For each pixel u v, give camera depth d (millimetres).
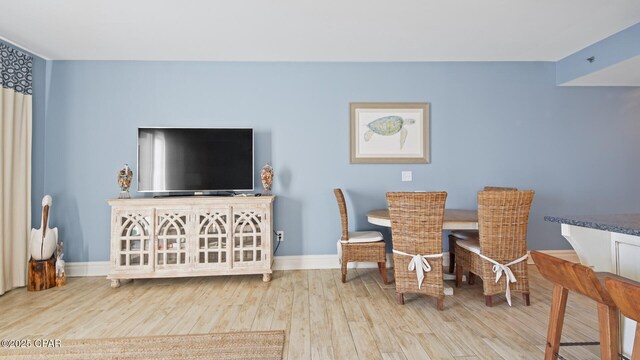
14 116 3150
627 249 1580
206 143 3555
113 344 2104
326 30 2998
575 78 3609
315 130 3783
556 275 1379
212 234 3264
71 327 2348
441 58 3730
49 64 3600
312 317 2488
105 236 3627
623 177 3879
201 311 2619
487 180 3854
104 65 3645
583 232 1686
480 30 3027
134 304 2773
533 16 2773
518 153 3867
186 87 3701
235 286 3215
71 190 3605
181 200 3223
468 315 2510
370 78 3812
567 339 2119
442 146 3840
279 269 3742
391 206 2668
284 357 1947
